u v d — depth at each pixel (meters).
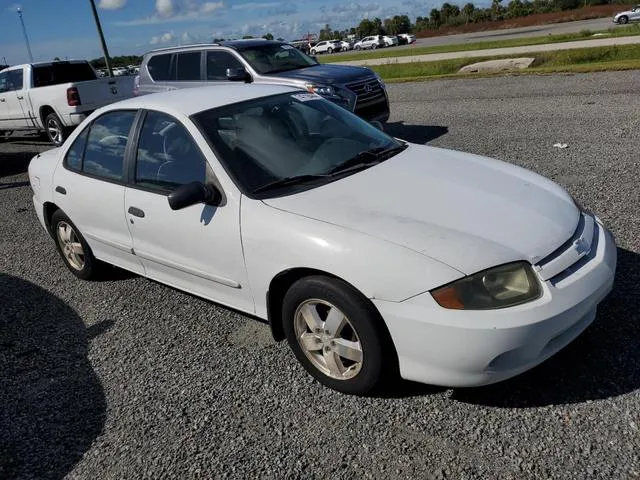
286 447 2.80
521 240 2.80
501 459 2.54
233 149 3.58
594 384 2.93
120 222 4.18
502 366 2.64
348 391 3.09
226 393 3.28
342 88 8.81
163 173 3.84
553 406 2.82
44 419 3.26
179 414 3.15
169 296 4.64
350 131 4.14
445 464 2.56
